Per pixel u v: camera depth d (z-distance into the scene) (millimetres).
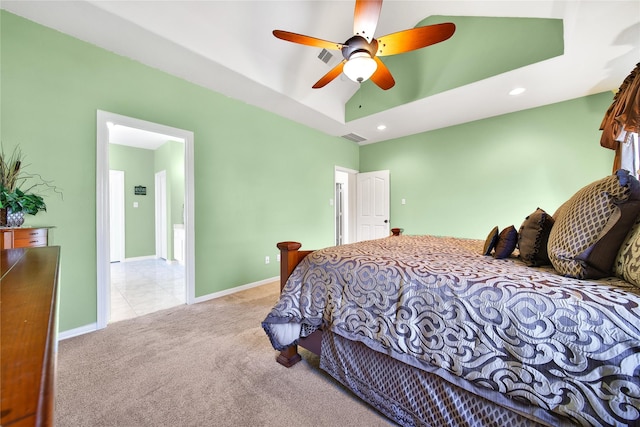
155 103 2570
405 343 1192
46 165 2021
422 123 4066
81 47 2164
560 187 3299
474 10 2682
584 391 817
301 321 1562
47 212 2027
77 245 2158
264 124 3607
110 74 2305
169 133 2668
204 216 2973
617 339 798
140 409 1345
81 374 1622
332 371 1508
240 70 2682
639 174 2418
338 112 3963
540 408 887
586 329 841
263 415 1314
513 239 1568
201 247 2949
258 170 3543
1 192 1688
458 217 4117
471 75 2848
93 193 2236
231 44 2604
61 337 2070
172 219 5039
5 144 1870
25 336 391
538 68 2543
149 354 1851
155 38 2148
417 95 3264
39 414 237
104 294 2279
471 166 3977
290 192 4000
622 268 1017
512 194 3631
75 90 2141
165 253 5496
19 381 281
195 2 2232
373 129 4383
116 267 4770
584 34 2064
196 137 2889
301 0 2455
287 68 3160
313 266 1639
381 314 1290
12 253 1076
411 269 1307
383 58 3529
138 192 5520
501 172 3713
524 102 3297
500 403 958
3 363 313
